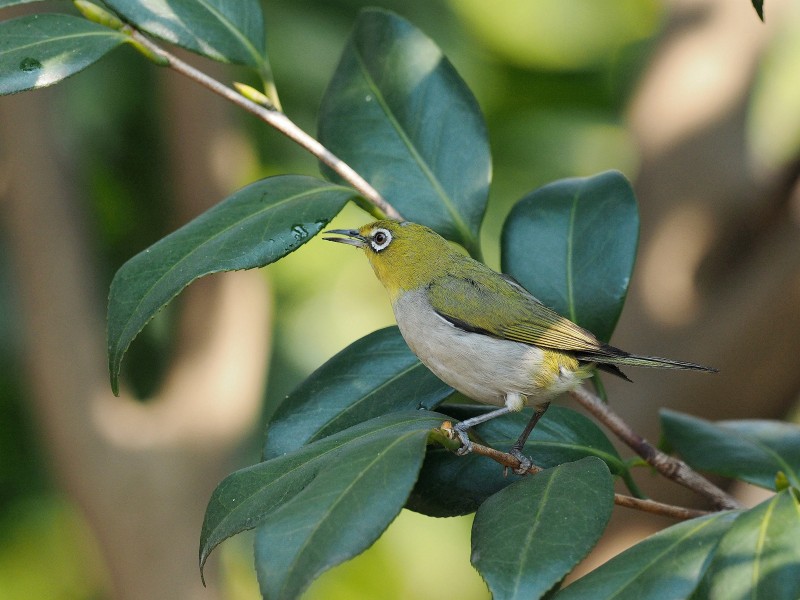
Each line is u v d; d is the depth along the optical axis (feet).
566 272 21.18
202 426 41.63
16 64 18.37
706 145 40.16
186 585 40.98
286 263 48.42
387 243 21.01
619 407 38.99
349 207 46.85
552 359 19.97
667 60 42.09
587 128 52.54
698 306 39.32
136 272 17.37
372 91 22.34
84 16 19.30
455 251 21.12
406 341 20.39
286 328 47.73
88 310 41.70
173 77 41.01
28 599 47.16
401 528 50.26
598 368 21.15
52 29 18.94
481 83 51.57
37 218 40.70
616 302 20.74
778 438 22.18
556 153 51.44
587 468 15.81
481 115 21.95
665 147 40.91
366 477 14.42
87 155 44.37
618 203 21.44
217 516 15.58
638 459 20.07
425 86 22.22
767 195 39.09
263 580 13.56
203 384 41.88
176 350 42.73
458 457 18.37
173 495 41.11
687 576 14.98
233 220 18.10
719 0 41.96
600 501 15.05
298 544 13.74
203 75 19.74
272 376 46.96
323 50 45.75
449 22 50.26
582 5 54.13
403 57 22.40
